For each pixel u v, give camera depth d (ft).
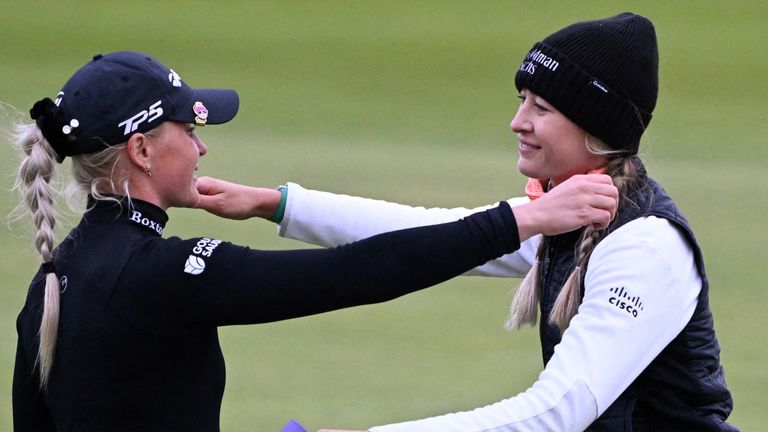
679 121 178.40
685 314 31.04
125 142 30.42
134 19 228.02
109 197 30.76
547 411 29.14
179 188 31.48
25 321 31.68
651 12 234.17
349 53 213.66
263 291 28.63
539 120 33.55
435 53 213.87
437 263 28.99
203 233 103.40
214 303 28.81
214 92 32.99
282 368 76.07
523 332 84.84
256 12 235.20
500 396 70.79
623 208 31.96
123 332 29.32
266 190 38.17
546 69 33.04
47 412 32.45
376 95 191.93
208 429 30.42
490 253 29.32
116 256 29.81
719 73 202.90
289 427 30.58
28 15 225.56
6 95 180.45
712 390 32.22
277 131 164.76
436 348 80.94
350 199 38.60
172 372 29.63
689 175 144.36
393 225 38.22
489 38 221.66
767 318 88.17
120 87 30.35
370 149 156.04
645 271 30.37
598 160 33.55
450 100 190.19
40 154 30.35
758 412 68.80
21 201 31.94
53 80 191.52
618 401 31.76
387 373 75.46
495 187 132.46
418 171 141.49
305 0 241.55
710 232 114.93
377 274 28.81
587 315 30.40
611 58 32.73
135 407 29.63
